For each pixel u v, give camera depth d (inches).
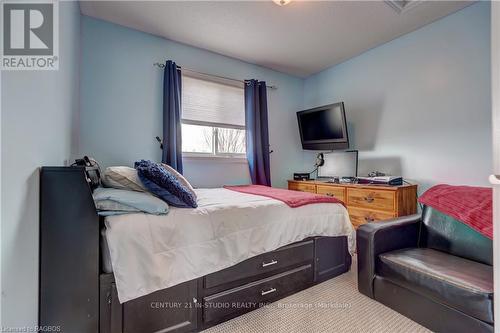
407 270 59.2
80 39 96.6
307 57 134.9
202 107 125.5
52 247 45.3
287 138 158.4
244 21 101.7
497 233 36.4
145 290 48.3
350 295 71.6
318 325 58.4
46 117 50.0
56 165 58.6
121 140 106.0
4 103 33.3
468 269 56.1
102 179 61.1
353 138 134.6
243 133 141.9
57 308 45.4
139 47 109.8
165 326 52.2
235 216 63.2
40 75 46.7
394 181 103.7
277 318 61.3
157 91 114.1
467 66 92.4
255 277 65.4
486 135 87.9
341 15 97.3
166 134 111.1
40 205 45.1
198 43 120.0
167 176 60.9
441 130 99.5
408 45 110.5
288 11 94.8
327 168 138.9
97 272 47.3
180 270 52.9
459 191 72.9
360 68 131.2
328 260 81.5
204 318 57.1
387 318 60.4
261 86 141.3
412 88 109.0
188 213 57.2
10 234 34.9
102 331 47.2
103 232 48.8
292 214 73.2
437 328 53.4
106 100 102.8
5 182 33.4
